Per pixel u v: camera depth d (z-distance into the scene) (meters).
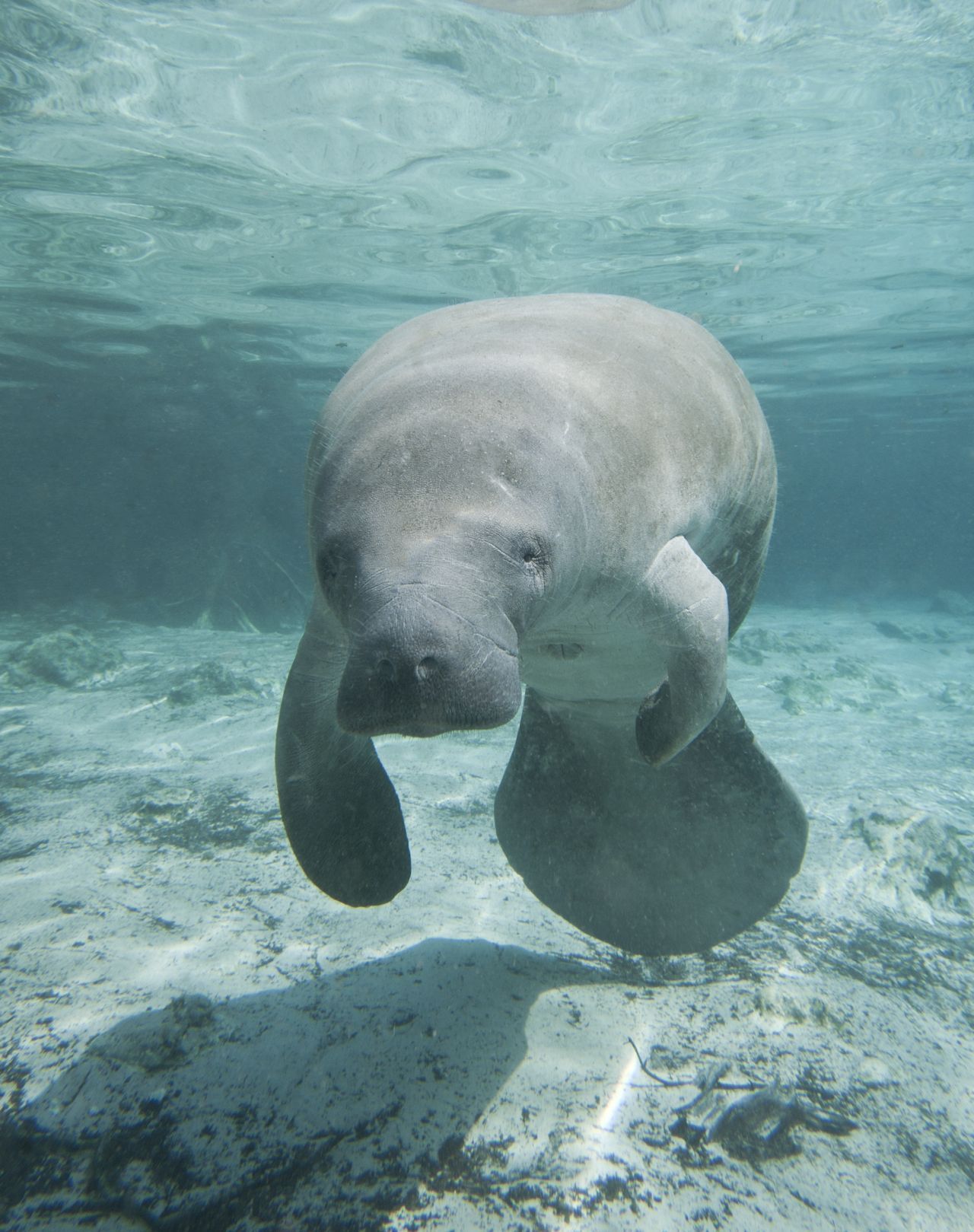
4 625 16.31
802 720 10.04
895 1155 2.73
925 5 7.80
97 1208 2.32
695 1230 2.37
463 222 12.66
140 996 3.23
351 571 1.94
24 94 8.87
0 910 3.96
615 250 14.07
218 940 3.72
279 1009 3.18
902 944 4.24
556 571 2.11
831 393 27.78
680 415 2.65
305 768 2.89
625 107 9.52
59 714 8.56
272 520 20.20
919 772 7.59
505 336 2.56
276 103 9.29
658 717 2.76
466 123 9.79
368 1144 2.55
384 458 2.02
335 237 13.15
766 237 13.52
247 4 7.62
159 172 10.77
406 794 6.04
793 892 4.70
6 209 11.91
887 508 99.88
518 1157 2.55
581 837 3.51
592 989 3.50
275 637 16.50
